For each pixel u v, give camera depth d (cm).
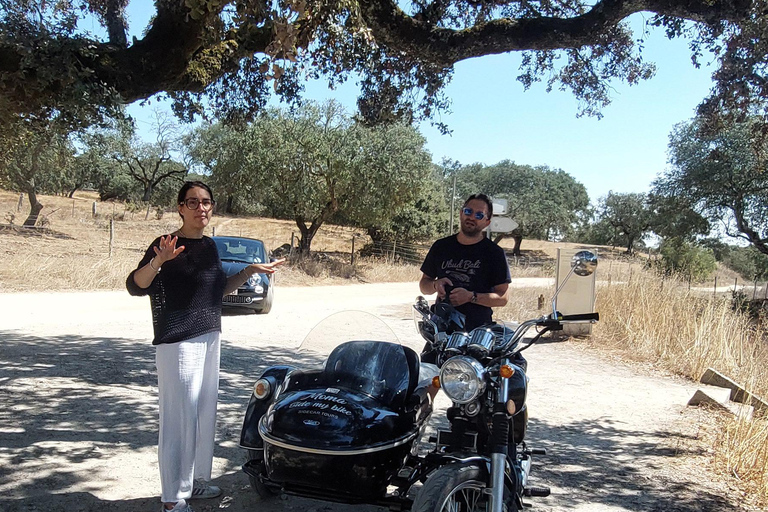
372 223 3016
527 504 363
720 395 790
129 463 461
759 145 862
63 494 400
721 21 737
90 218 3628
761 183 2578
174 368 370
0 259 1725
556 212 5450
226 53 766
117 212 4191
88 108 573
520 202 5491
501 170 5756
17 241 2278
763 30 666
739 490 485
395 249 3794
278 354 936
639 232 5662
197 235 392
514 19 720
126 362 791
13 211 3603
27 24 562
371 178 2786
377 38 701
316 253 3064
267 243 3578
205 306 385
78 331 1012
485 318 430
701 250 3719
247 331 1143
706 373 884
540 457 545
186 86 754
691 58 808
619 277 1478
